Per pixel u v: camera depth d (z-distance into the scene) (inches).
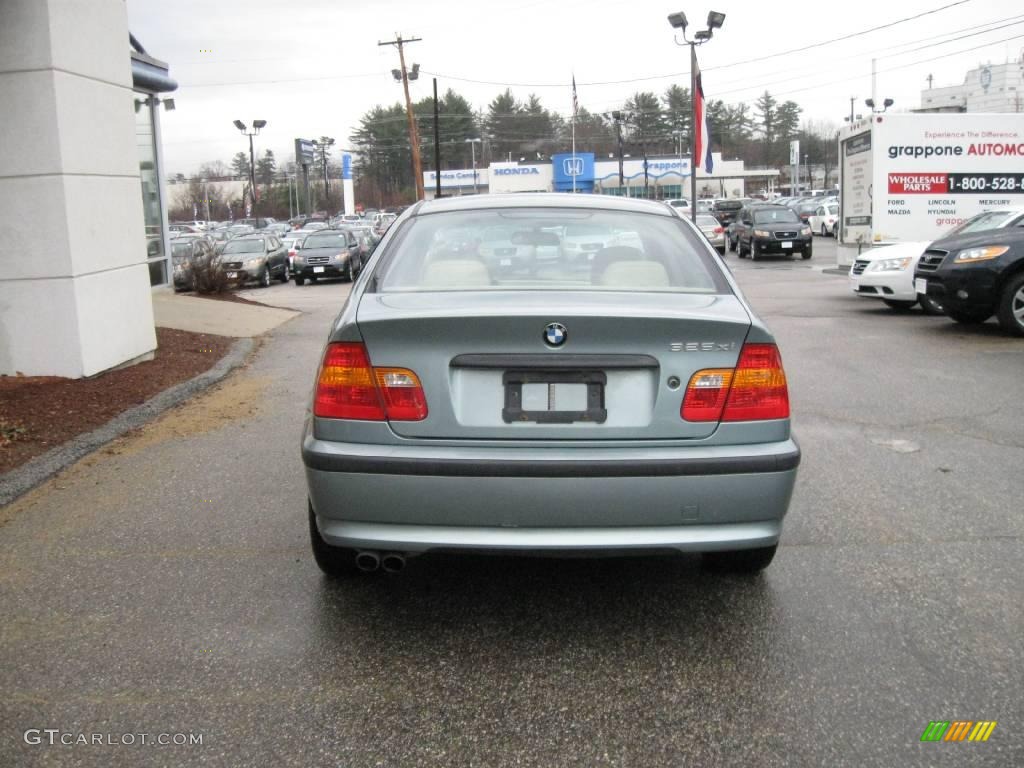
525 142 4301.2
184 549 175.9
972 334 443.2
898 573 161.5
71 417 273.3
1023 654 132.2
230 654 135.0
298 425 276.1
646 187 2706.7
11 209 308.3
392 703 121.6
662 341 129.0
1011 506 195.6
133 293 356.8
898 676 126.8
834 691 123.2
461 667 131.0
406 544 128.6
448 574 165.5
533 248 161.9
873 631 140.2
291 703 121.6
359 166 4429.1
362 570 157.6
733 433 130.6
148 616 147.3
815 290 713.0
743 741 112.0
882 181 722.8
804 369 360.5
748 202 2080.5
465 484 126.0
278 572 164.9
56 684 126.6
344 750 111.1
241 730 115.3
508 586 159.8
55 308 313.0
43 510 199.3
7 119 302.5
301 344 454.9
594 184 3078.2
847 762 107.7
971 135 719.1
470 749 111.1
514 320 126.6
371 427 129.7
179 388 323.6
